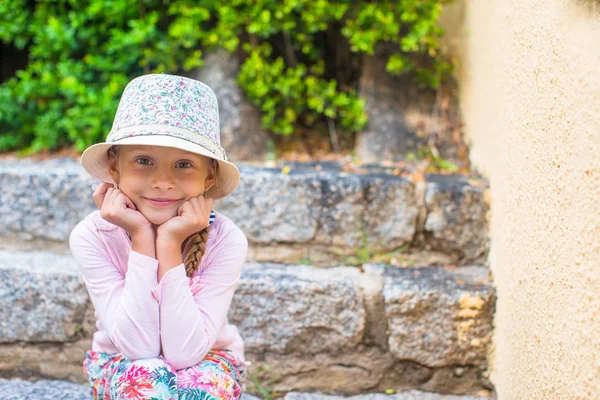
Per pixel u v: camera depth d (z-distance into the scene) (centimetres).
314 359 214
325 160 280
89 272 156
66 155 286
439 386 212
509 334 192
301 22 290
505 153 207
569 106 147
